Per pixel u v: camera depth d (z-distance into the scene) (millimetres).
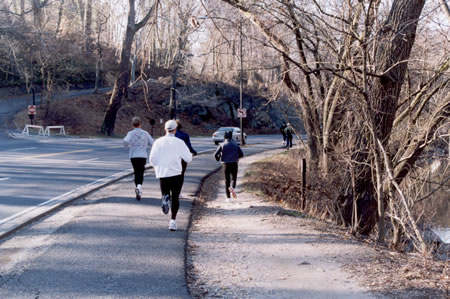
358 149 9742
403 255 7758
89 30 55312
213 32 10047
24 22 49719
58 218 9070
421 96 9828
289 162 22484
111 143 35062
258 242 7773
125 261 6227
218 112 69188
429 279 5887
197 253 7105
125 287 5262
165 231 8047
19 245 6980
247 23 10250
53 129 49219
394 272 6203
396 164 9789
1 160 19203
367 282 5727
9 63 56219
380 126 9336
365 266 6469
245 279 5934
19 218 8844
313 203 12820
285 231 8609
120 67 39750
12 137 36719
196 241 7816
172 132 8289
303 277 5984
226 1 9703
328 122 12312
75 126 51906
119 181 14516
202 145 38406
